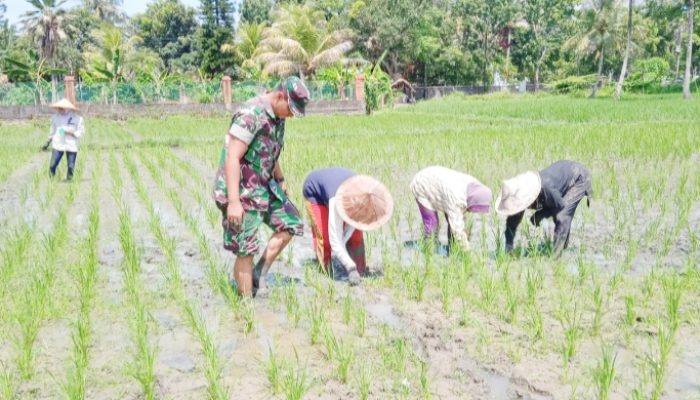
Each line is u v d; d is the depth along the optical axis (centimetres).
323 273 581
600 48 5253
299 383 362
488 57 6206
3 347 420
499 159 1281
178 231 761
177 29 7194
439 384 362
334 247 544
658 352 397
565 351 378
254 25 4462
